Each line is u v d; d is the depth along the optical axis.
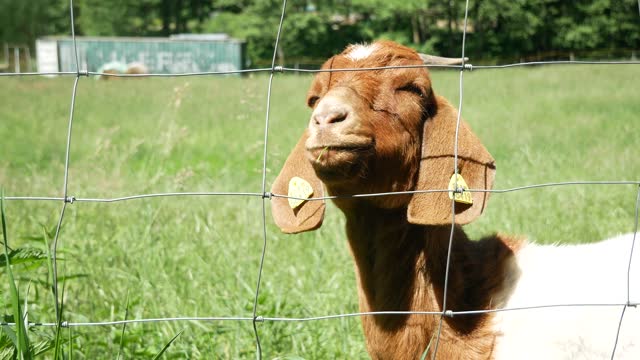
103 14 55.47
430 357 3.88
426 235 3.89
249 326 5.07
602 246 4.23
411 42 46.56
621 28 43.62
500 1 43.72
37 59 40.25
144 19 59.47
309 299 5.50
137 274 5.54
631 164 8.96
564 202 7.39
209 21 59.59
